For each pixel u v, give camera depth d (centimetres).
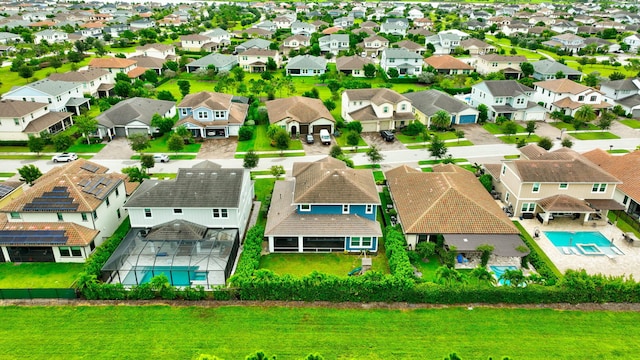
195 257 4003
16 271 4094
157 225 4391
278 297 3641
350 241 4372
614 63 12900
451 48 14900
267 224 4438
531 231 4769
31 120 7262
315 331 3316
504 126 7450
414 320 3431
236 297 3656
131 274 3950
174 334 3272
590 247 4497
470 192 4797
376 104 7806
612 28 17688
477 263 4203
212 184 4453
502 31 19188
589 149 7144
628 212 5175
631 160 5566
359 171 5112
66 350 3123
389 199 5331
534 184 4875
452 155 6831
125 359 3055
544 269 3997
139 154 6844
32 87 7888
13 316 3438
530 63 11606
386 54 11769
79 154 6819
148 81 10856
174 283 3881
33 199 4291
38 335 3253
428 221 4338
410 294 3588
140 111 7769
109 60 10950
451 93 10412
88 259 3916
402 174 5331
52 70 12062
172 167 6347
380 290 3594
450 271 3628
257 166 6378
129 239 4250
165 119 7544
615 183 4853
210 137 7588
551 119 8631
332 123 7650
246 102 9056
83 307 3550
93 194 4450
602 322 3425
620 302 3628
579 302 3622
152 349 3139
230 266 4047
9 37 15225
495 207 4697
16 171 6194
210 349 3144
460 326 3369
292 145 7212
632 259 4303
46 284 3909
